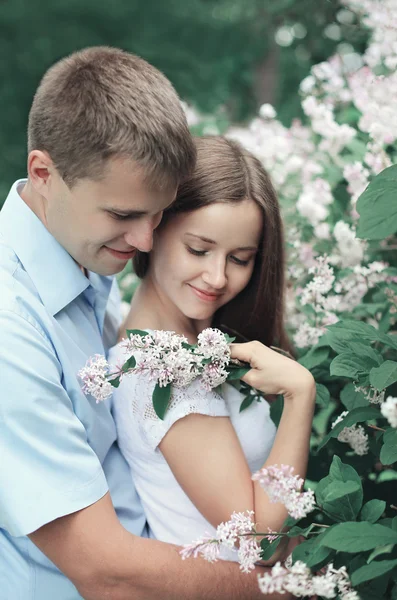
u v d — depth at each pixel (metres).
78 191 1.35
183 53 9.27
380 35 2.23
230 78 7.91
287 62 6.93
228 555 1.55
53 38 10.02
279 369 1.47
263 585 1.14
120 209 1.35
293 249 2.20
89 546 1.34
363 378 1.40
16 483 1.31
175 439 1.50
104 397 1.40
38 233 1.47
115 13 10.09
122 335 1.75
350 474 1.26
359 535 1.10
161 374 1.40
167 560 1.37
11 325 1.33
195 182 1.54
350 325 1.44
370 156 2.00
